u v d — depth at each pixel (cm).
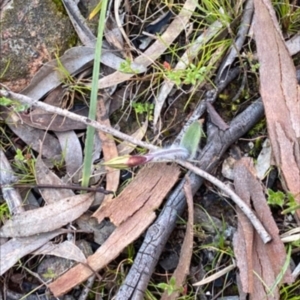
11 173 64
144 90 65
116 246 61
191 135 61
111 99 65
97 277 63
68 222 63
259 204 61
